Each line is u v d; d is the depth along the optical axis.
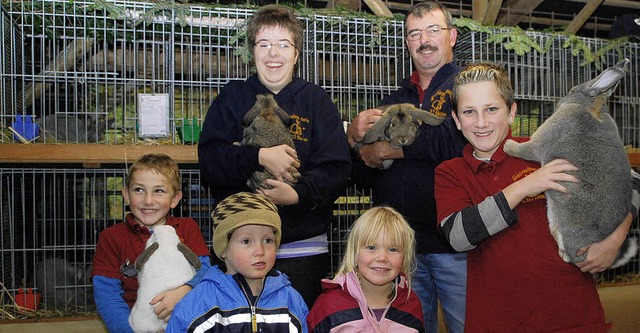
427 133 3.44
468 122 2.57
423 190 3.45
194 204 5.12
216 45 4.71
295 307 2.56
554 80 5.07
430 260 3.44
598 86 2.42
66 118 4.43
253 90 3.25
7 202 5.03
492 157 2.58
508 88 2.59
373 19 4.67
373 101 4.84
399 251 2.63
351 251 2.67
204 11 4.43
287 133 3.09
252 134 3.06
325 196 3.02
